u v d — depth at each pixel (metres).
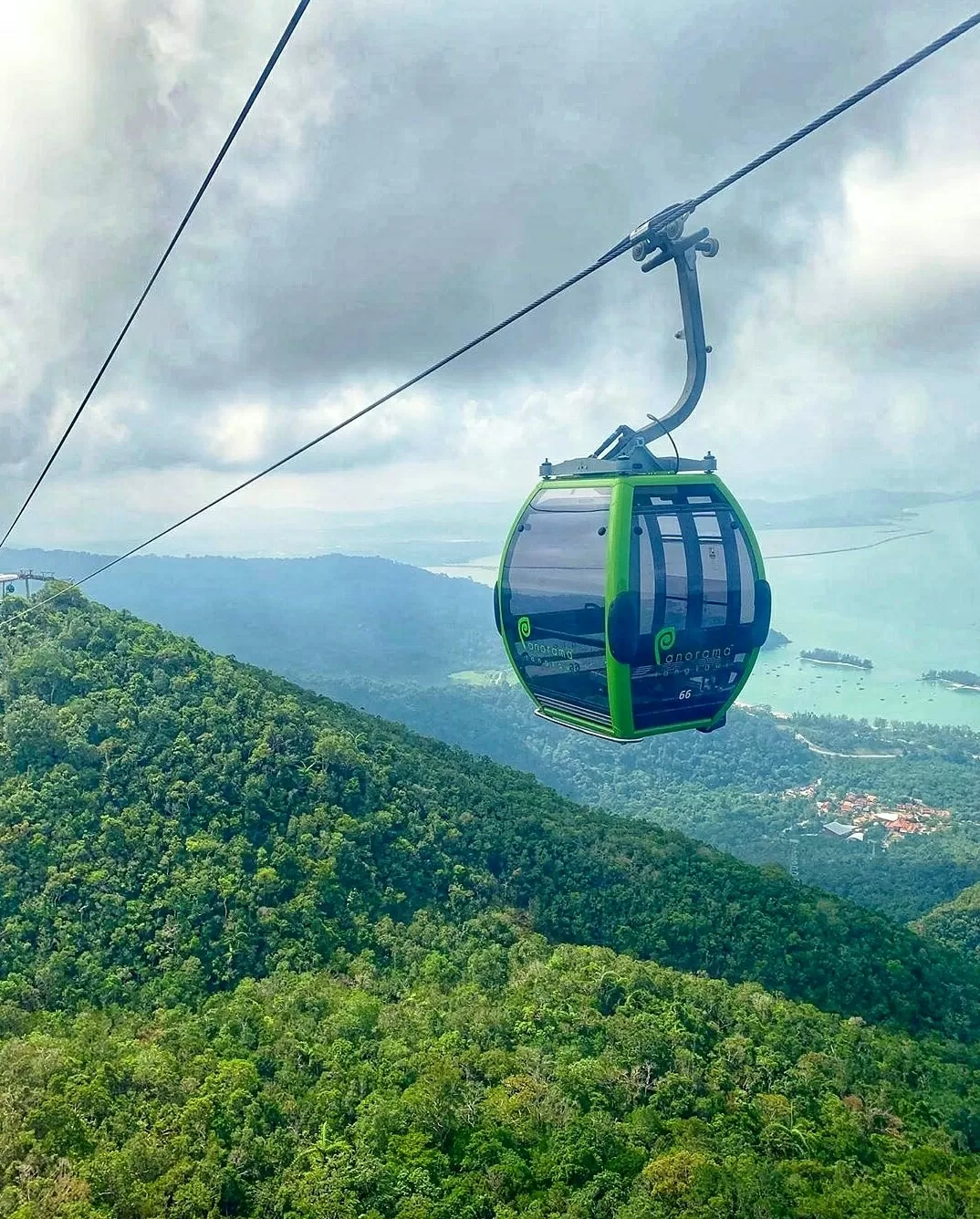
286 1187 28.09
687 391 11.68
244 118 9.23
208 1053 34.78
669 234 10.96
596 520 11.59
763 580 12.05
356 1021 37.81
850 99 7.70
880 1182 31.52
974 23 6.75
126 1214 25.77
